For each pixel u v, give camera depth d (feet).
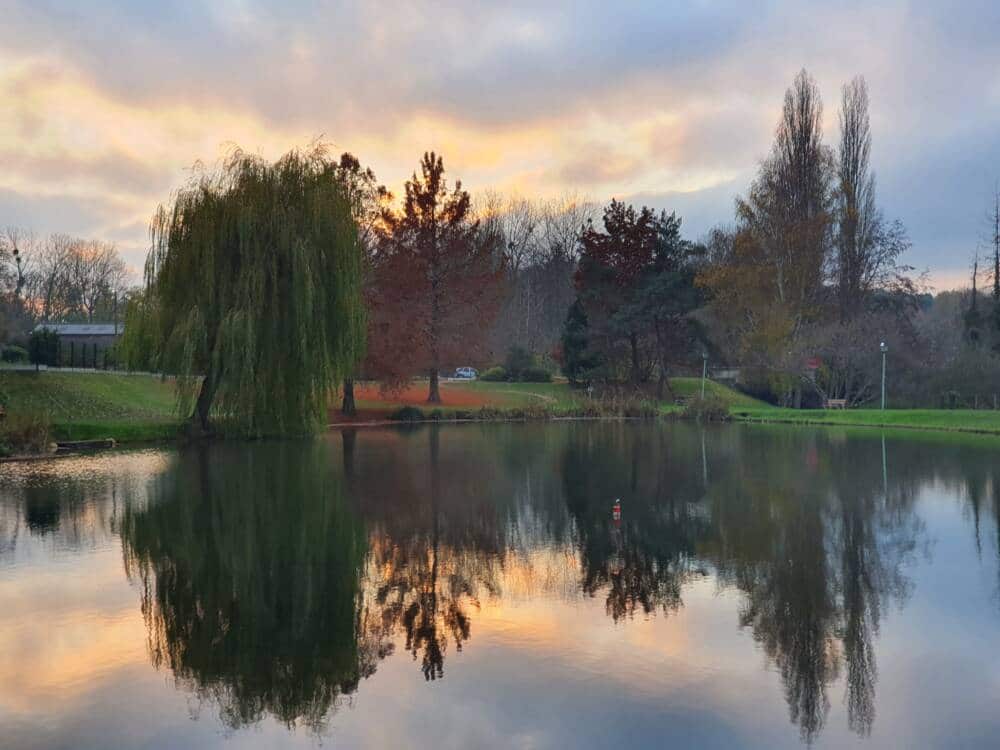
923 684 26.76
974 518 55.52
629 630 32.24
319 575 40.83
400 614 34.50
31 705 25.53
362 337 108.37
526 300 314.76
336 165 109.70
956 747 22.47
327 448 103.35
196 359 101.60
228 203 99.35
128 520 54.29
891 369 176.76
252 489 67.92
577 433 135.13
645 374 211.00
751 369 196.54
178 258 99.45
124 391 128.98
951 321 248.32
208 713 24.94
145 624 33.24
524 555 45.14
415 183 171.01
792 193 180.04
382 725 23.93
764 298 182.39
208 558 44.24
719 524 53.88
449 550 46.37
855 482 73.26
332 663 28.89
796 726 23.66
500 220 339.57
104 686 27.02
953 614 34.14
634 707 25.05
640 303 187.73
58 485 69.36
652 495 66.03
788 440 119.85
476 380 228.22
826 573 41.09
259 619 33.83
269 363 99.35
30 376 119.03
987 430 131.23
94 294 343.67
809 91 179.52
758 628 32.42
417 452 99.55
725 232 271.90
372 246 161.48
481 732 23.43
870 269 186.80
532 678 27.32
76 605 35.83
